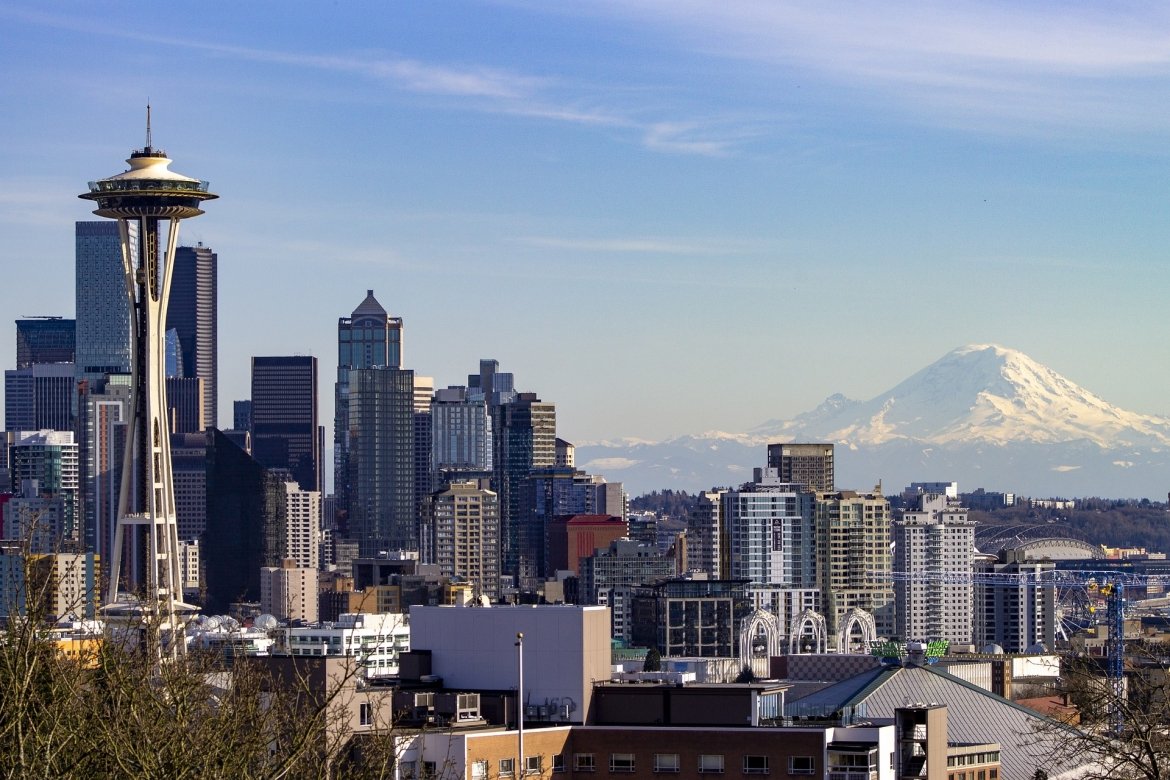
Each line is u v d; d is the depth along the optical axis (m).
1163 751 160.12
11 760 144.00
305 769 161.75
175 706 161.88
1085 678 173.38
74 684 161.50
